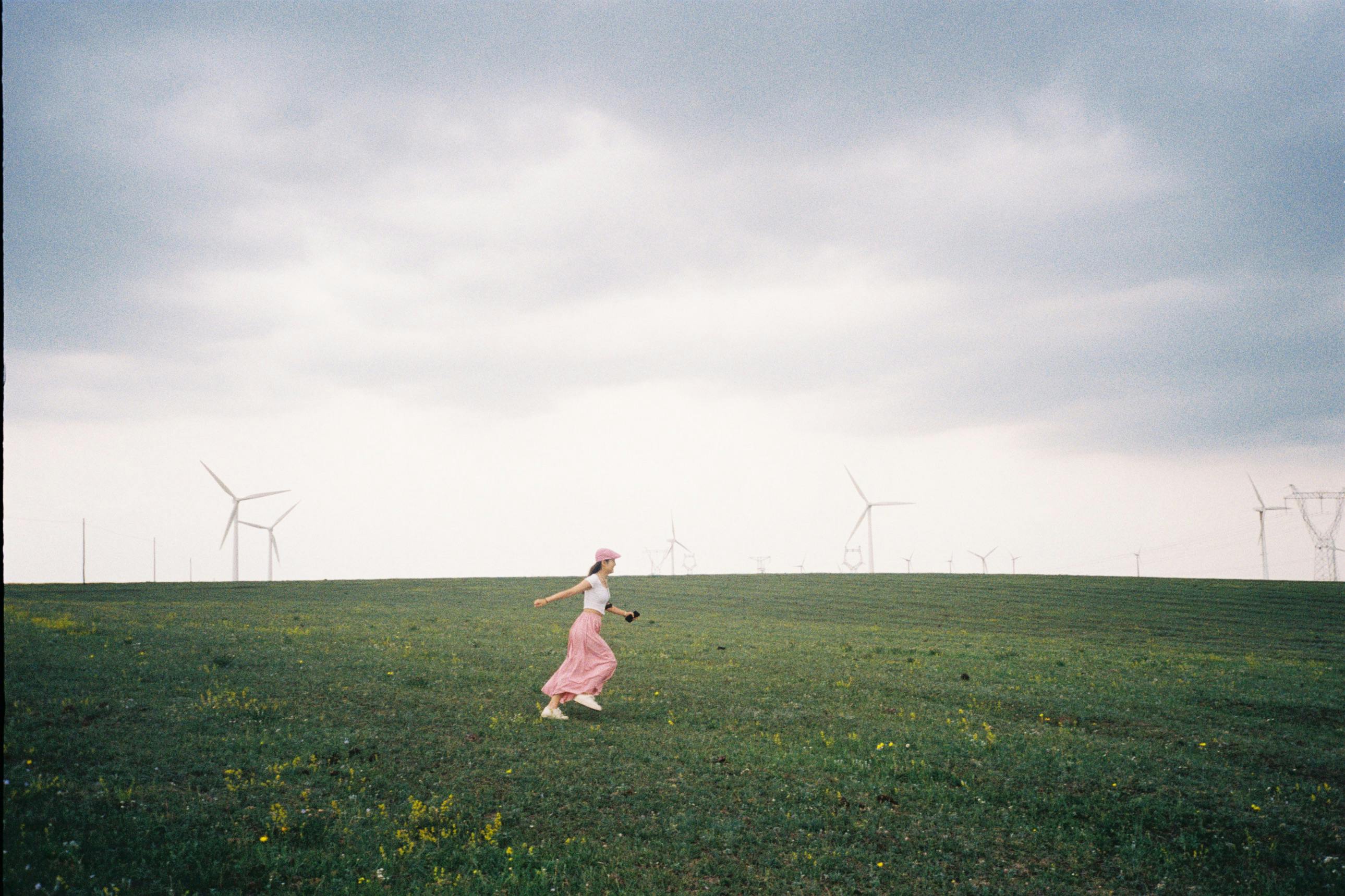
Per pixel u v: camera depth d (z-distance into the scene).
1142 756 14.01
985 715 17.36
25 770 10.21
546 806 10.77
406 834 9.72
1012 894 9.22
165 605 38.06
